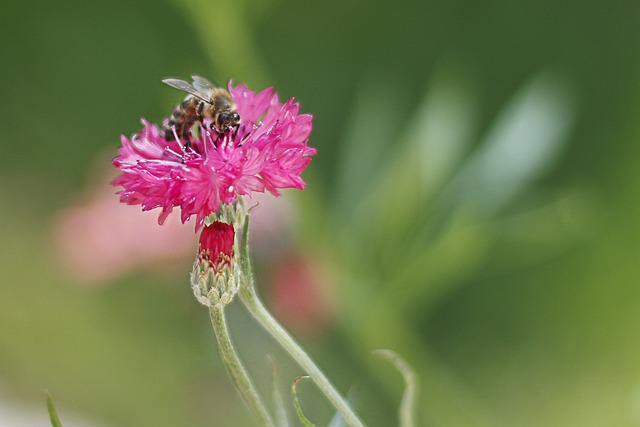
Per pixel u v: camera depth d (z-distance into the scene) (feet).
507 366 3.14
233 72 2.19
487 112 4.03
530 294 3.29
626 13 4.08
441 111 2.23
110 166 2.47
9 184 4.11
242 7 2.18
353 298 2.24
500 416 3.00
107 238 2.37
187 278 2.38
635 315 3.12
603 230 3.30
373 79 4.15
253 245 2.26
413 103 4.11
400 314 2.28
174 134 1.77
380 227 2.22
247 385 1.72
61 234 2.39
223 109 1.76
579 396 2.94
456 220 2.19
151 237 2.35
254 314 1.71
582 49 4.05
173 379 3.11
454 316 3.31
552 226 2.29
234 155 1.70
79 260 2.37
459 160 2.64
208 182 1.68
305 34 4.30
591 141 3.72
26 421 3.11
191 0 2.18
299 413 1.68
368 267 2.24
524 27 4.17
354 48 4.26
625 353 3.02
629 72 3.93
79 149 4.25
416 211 2.24
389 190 2.22
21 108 4.38
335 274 2.24
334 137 4.04
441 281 2.26
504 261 3.23
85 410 3.16
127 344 3.23
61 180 4.16
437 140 2.22
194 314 2.37
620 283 3.20
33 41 4.50
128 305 3.30
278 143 1.69
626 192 3.45
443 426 2.27
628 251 3.24
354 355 2.60
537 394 3.02
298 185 1.69
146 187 1.68
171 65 4.11
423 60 4.22
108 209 2.38
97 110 4.33
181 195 1.68
